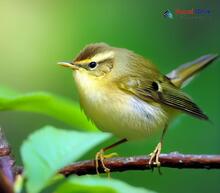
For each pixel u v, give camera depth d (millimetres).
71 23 13844
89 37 13461
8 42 14289
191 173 11242
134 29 12859
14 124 12266
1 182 3189
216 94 12086
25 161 3465
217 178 11258
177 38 12672
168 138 11516
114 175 10984
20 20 14445
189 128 11633
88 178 3250
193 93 12117
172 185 11102
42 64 13922
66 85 13539
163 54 12523
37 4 14336
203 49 12477
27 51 14164
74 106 4387
